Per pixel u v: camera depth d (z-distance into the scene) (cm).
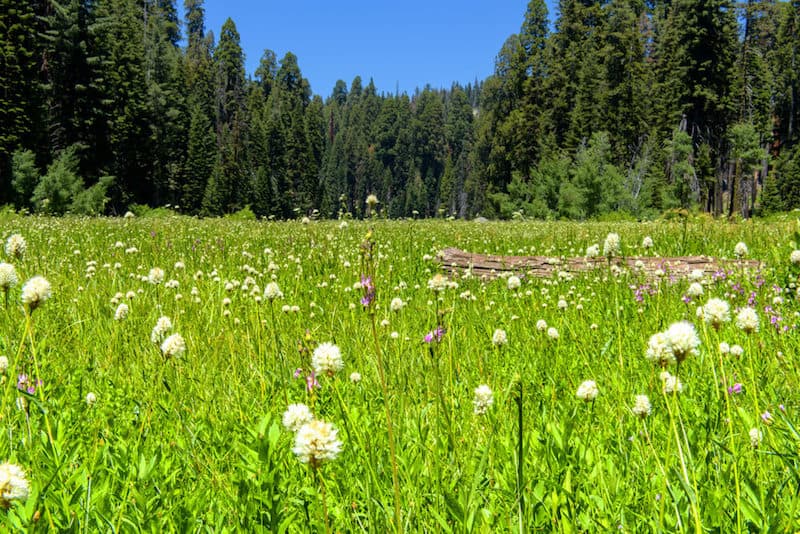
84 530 177
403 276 841
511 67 7375
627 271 664
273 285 409
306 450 150
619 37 6378
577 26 7175
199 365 373
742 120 6378
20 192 3441
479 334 460
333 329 453
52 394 304
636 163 5106
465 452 240
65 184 3519
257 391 338
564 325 476
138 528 179
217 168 8238
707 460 225
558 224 2383
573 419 237
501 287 736
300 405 185
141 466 210
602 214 4272
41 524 166
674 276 714
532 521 183
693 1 5397
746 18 7156
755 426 232
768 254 746
